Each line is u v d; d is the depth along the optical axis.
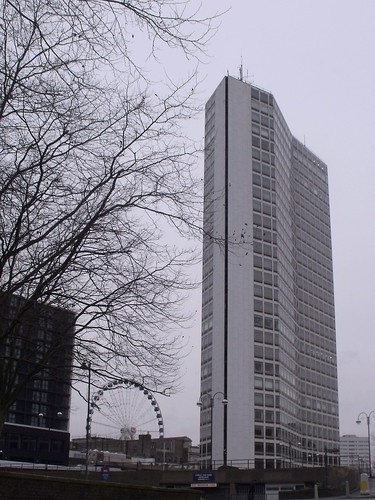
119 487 18.86
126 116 13.16
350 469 70.94
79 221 13.49
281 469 67.81
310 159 144.12
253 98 117.06
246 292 105.56
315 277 137.00
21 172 11.96
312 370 128.12
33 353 14.34
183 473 71.19
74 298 13.48
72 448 156.00
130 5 9.62
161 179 13.63
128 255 14.10
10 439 102.88
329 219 150.12
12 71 11.27
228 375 101.25
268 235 110.25
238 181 108.88
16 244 12.14
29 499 15.27
